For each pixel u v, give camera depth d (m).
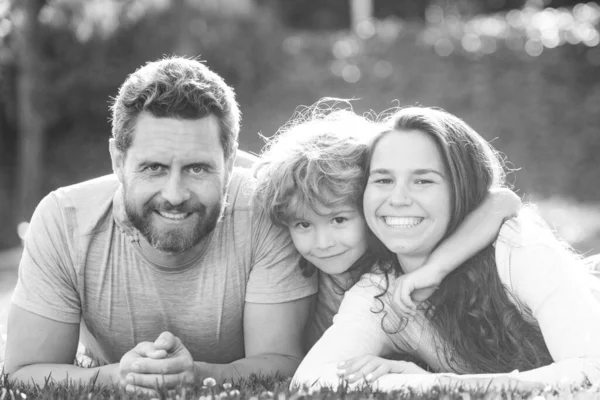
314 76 18.97
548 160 17.81
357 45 18.88
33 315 4.20
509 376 3.66
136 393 3.68
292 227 4.30
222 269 4.30
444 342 4.17
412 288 3.99
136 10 18.34
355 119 4.60
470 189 4.13
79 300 4.32
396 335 4.22
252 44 19.05
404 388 3.61
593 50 17.84
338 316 4.18
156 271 4.21
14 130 19.44
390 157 4.06
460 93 18.17
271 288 4.33
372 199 4.09
